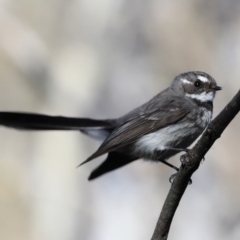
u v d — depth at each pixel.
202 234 12.98
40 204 13.99
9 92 14.36
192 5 14.36
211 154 13.38
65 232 13.67
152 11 14.08
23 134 14.63
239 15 14.48
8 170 14.52
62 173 13.89
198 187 13.29
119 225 13.30
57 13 14.12
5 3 14.26
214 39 14.44
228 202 13.12
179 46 14.26
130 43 14.00
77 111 13.80
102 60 13.88
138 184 13.49
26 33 14.27
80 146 13.97
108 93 13.89
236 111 6.26
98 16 13.89
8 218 14.22
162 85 14.04
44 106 14.05
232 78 14.30
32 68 14.22
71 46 13.99
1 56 14.38
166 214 6.73
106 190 13.59
